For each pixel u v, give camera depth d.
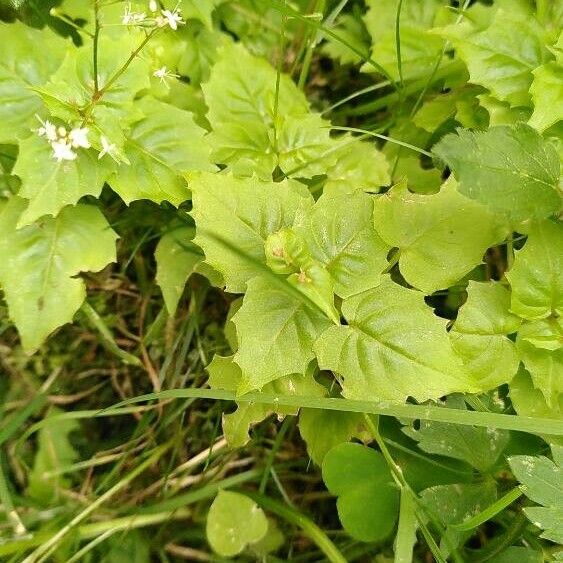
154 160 0.15
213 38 0.19
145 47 0.17
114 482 0.18
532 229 0.14
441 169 0.18
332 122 0.20
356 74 0.21
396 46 0.19
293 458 0.18
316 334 0.14
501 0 0.18
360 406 0.13
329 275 0.13
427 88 0.19
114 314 0.19
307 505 0.18
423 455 0.15
